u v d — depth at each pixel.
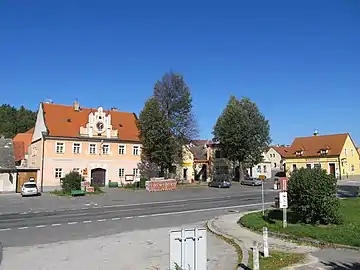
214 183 53.19
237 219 22.06
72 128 53.22
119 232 18.47
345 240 13.75
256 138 61.72
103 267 11.56
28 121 107.69
